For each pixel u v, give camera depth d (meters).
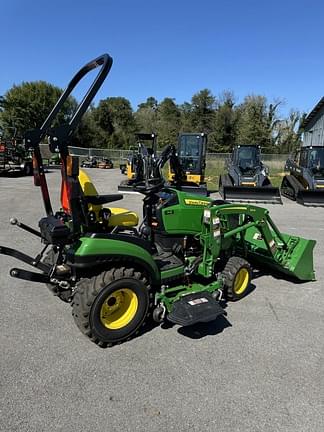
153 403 2.79
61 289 4.23
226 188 14.80
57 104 3.71
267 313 4.38
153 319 3.85
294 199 14.96
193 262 4.30
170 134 57.31
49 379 3.03
